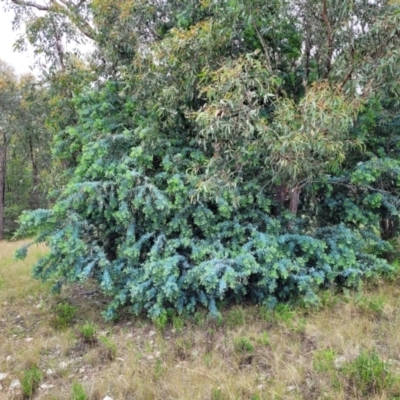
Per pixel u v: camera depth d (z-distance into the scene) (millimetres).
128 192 3893
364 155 4688
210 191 3592
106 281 3713
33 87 9156
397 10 3250
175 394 2707
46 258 4137
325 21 3652
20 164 17625
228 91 3266
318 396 2543
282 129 3250
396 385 2482
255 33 4062
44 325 4062
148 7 4723
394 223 5434
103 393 2793
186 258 3957
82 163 4328
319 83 3473
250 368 2969
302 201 4785
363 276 4203
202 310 3947
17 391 2887
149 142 4176
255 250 3859
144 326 3871
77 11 6535
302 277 3809
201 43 3867
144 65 4387
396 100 4387
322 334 3236
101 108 4836
